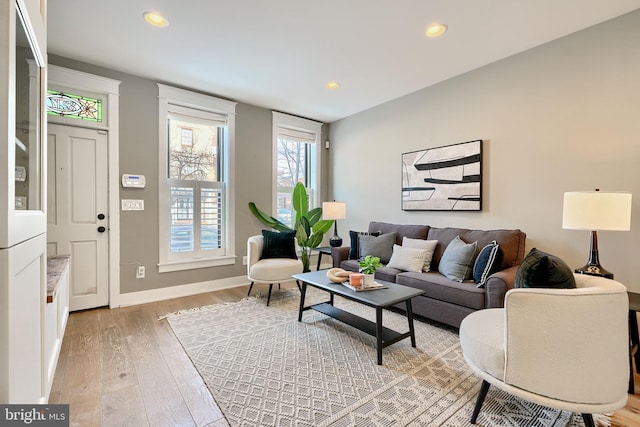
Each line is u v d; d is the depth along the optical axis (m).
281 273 3.21
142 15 2.21
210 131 3.86
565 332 1.19
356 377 1.82
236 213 3.99
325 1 2.05
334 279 2.46
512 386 1.29
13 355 0.77
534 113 2.67
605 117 2.30
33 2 1.04
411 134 3.72
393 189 3.96
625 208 1.85
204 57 2.83
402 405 1.56
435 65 2.99
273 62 2.92
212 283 3.78
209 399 1.62
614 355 1.20
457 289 2.43
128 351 2.14
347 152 4.66
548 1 2.04
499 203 2.91
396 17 2.22
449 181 3.29
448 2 2.06
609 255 2.28
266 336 2.40
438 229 3.26
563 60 2.50
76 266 2.94
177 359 2.04
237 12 2.17
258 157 4.20
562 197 2.52
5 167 0.71
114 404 1.57
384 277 3.02
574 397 1.20
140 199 3.27
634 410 1.56
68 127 2.88
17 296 0.81
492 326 1.55
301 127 4.64
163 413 1.51
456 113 3.24
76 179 2.92
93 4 2.08
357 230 4.50
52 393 1.65
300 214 4.23
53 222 2.82
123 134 3.15
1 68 0.71
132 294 3.22
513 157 2.81
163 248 3.41
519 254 2.59
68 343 2.26
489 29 2.38
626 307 1.23
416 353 2.13
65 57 2.83
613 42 2.25
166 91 3.40
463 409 1.54
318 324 2.65
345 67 3.03
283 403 1.58
